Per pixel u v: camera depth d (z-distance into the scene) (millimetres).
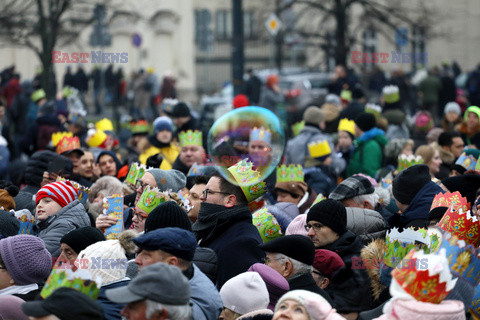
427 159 21906
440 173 22781
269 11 71562
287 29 66562
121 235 13234
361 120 24750
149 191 15680
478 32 87812
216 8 119000
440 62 88312
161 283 10492
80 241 13977
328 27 70750
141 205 15664
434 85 56438
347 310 12844
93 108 67625
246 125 17656
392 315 10586
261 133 17594
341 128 27500
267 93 49156
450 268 11852
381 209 17938
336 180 25234
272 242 13453
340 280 13031
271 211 17281
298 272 13391
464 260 11859
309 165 24750
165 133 25375
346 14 63781
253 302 12836
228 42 117062
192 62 95625
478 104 60750
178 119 27734
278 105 49594
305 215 15844
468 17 87875
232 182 15281
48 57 47281
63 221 16297
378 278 12883
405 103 57031
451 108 31672
